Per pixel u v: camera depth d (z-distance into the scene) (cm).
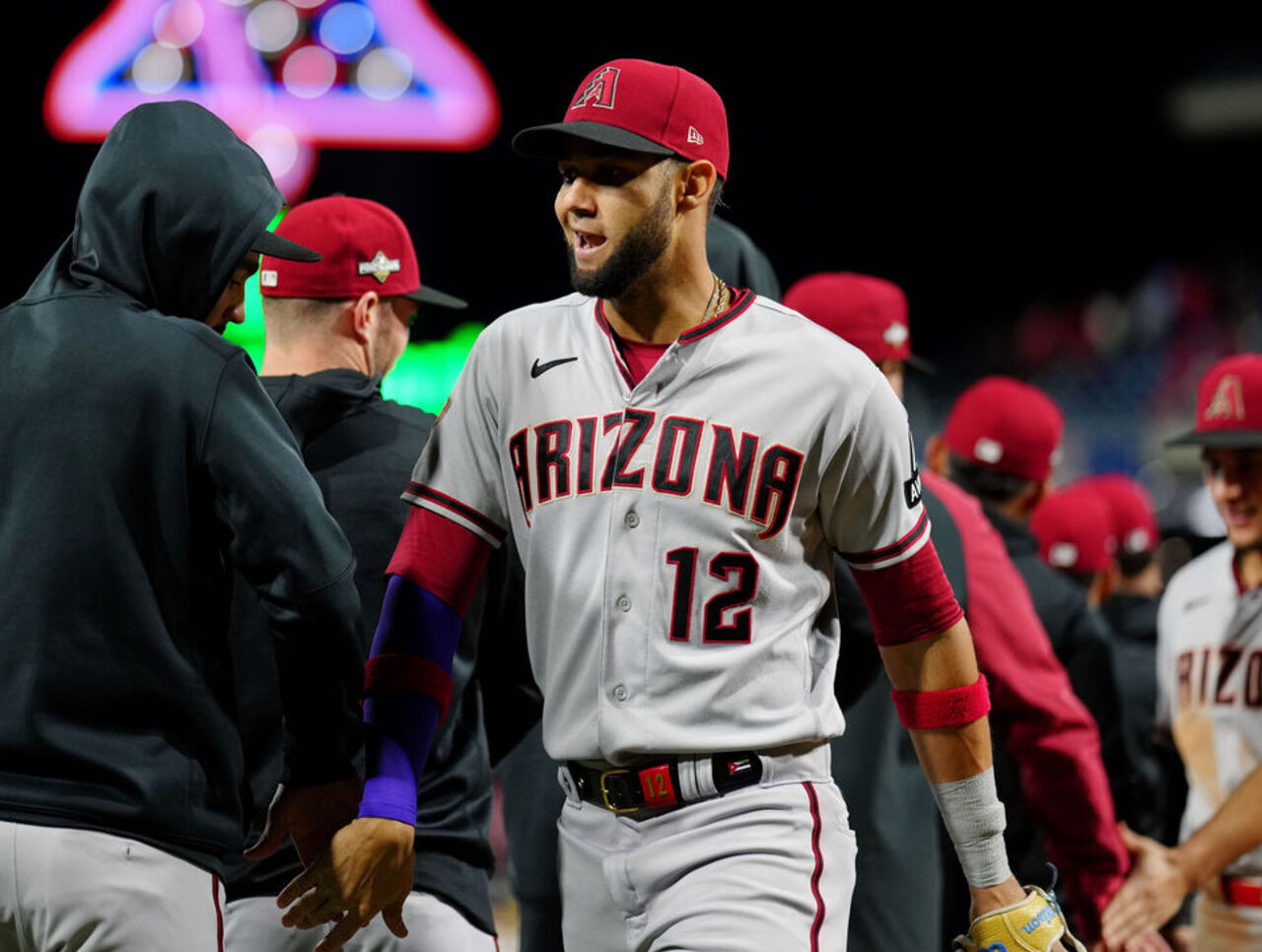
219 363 687
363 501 819
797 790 674
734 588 661
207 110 737
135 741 664
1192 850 1086
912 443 689
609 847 681
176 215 707
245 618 781
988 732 711
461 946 816
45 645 654
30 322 696
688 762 661
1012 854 1092
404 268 903
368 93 3788
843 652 876
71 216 3659
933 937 939
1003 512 1305
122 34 3531
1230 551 1202
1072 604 1199
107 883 648
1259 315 5878
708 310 692
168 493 673
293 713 696
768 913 652
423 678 707
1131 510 1867
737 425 664
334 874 684
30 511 664
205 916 680
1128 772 1240
